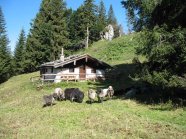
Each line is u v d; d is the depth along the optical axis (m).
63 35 84.25
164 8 29.31
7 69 83.31
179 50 26.31
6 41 87.44
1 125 25.72
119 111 26.64
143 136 19.56
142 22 34.59
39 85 48.06
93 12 98.50
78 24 98.25
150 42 27.42
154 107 27.89
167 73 27.08
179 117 24.17
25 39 93.00
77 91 33.03
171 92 30.27
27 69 85.88
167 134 19.89
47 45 81.75
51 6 84.94
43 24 81.94
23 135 21.55
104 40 102.50
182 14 27.97
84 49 95.94
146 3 30.20
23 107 33.81
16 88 53.53
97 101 32.88
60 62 50.41
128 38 88.31
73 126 23.06
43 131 22.12
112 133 20.52
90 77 51.53
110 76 52.12
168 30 27.92
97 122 23.39
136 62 30.89
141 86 36.44
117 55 77.31
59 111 28.73
